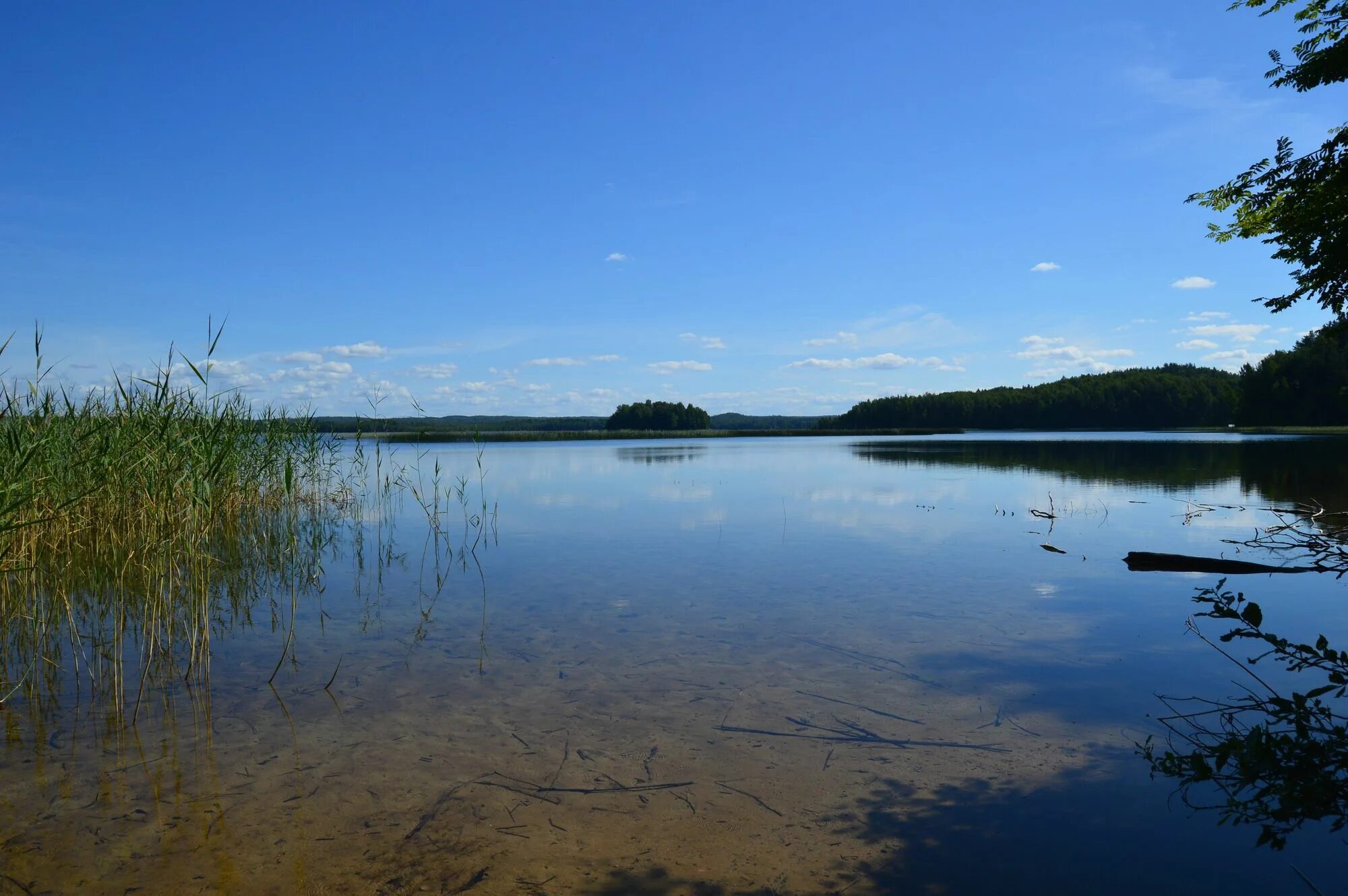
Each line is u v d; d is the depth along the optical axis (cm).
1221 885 246
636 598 632
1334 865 256
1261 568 703
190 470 582
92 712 404
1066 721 376
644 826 289
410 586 685
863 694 415
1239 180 479
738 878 256
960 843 273
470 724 383
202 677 456
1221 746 287
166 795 315
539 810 302
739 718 386
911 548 836
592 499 1351
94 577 673
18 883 256
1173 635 512
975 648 490
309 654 496
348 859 269
